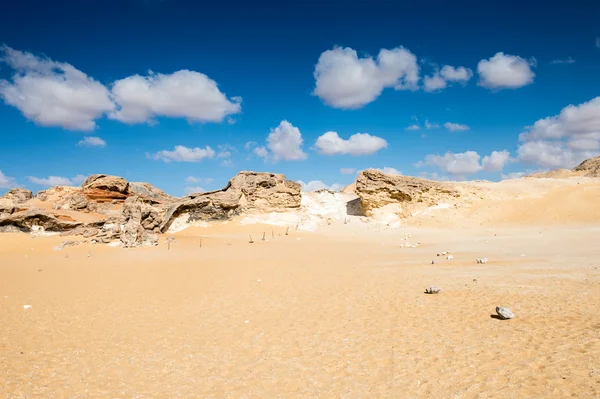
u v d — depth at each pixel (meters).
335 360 10.47
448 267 24.72
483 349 10.16
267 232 63.34
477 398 7.77
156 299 19.72
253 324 14.41
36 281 26.06
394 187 74.44
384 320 13.63
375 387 8.74
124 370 10.80
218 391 9.22
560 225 55.06
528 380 8.25
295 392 8.87
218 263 33.69
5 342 13.39
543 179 79.06
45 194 77.50
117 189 76.75
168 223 66.00
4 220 55.19
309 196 85.88
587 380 7.93
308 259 35.28
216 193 70.81
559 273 19.45
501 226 59.75
